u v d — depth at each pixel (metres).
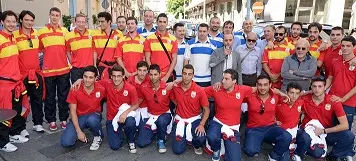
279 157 3.64
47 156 3.71
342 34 4.17
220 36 4.82
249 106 3.82
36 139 4.18
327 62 4.37
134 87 3.98
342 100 3.71
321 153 3.60
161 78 4.40
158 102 3.98
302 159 3.81
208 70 4.50
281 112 3.78
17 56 3.86
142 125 4.03
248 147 3.69
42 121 4.49
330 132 3.61
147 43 4.67
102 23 4.80
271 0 14.46
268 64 4.65
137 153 3.87
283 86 4.39
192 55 4.51
